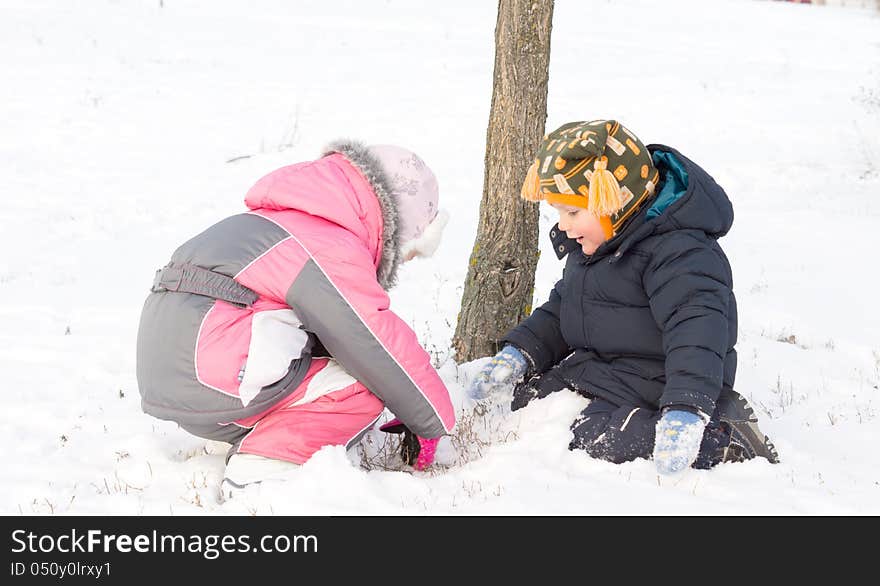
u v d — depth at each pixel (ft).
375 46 85.71
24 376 18.99
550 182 13.00
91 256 32.91
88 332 22.93
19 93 61.67
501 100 17.25
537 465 13.15
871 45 102.22
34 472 13.37
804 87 79.71
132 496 12.40
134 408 16.89
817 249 36.45
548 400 14.64
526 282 18.13
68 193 43.60
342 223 12.44
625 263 13.46
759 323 25.39
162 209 41.65
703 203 13.10
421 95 69.72
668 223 13.05
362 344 12.16
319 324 12.13
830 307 27.37
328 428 12.55
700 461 13.24
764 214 44.50
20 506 12.13
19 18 81.20
